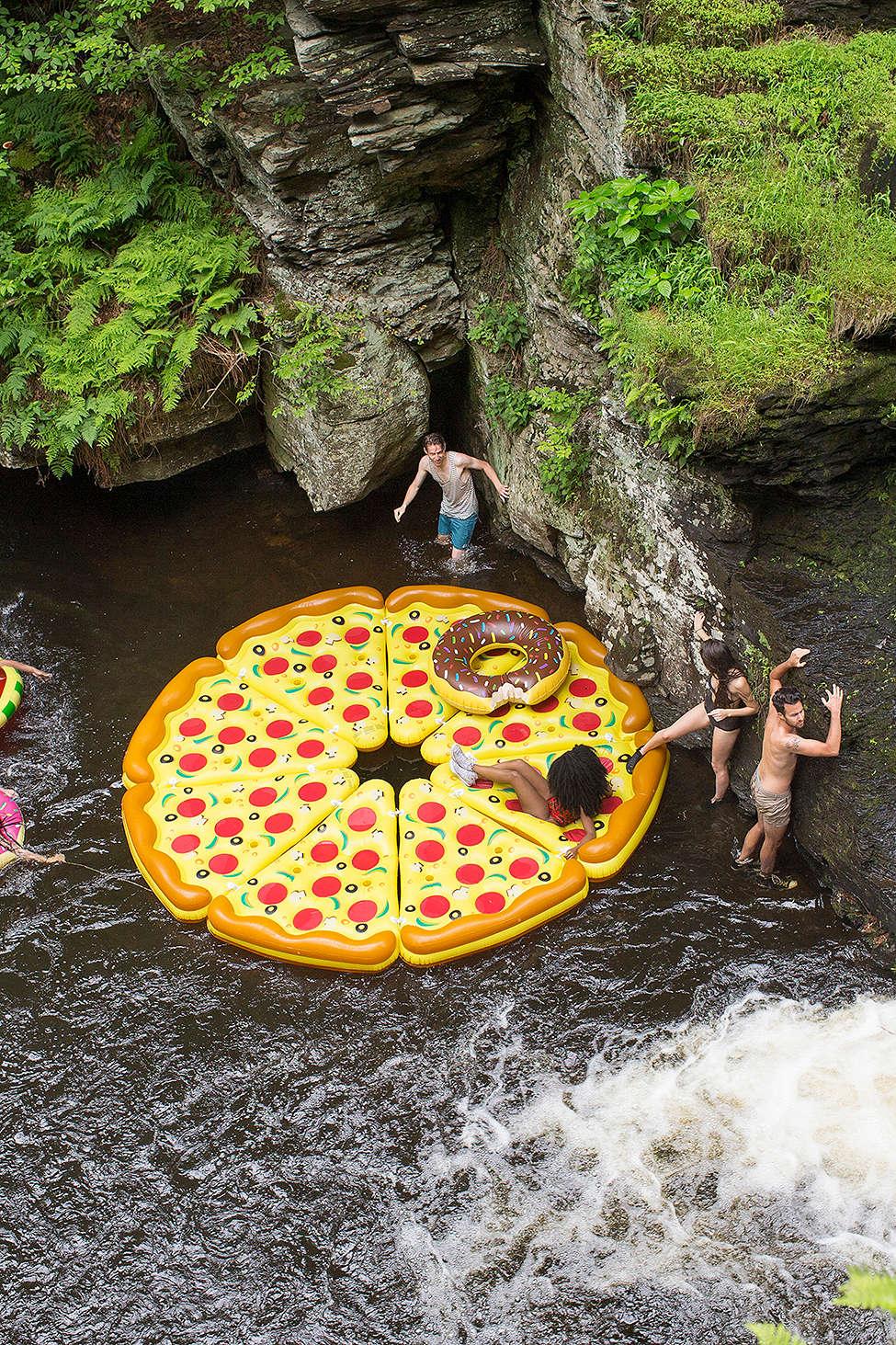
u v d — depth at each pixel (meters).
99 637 11.95
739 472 8.62
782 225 9.02
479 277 12.15
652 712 10.64
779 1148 7.74
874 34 10.16
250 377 12.52
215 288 12.12
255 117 11.07
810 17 10.35
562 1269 7.32
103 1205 7.87
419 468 11.92
